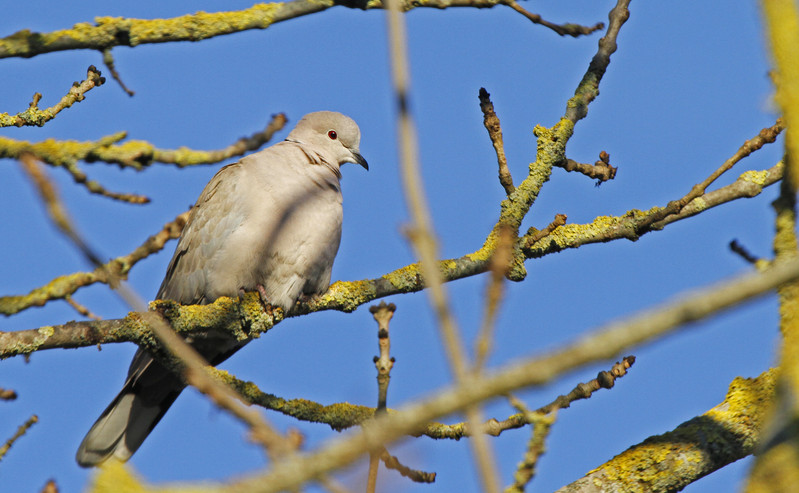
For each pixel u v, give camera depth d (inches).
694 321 98.3
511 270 381.4
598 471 269.9
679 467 265.0
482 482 104.6
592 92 400.8
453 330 110.3
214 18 301.4
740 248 256.7
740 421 271.6
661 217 381.7
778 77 149.2
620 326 100.3
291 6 307.7
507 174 385.1
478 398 105.7
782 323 192.2
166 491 119.4
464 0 326.3
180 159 266.8
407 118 123.4
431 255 114.9
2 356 315.9
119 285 169.0
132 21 295.3
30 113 367.9
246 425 150.5
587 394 306.3
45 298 301.6
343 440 113.0
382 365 214.2
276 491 113.0
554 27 349.7
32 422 315.3
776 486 137.7
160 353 347.9
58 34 286.4
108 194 268.2
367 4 310.3
